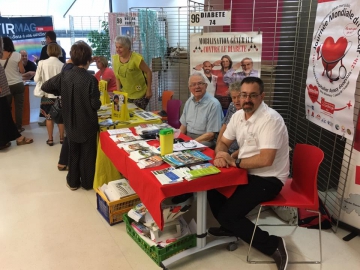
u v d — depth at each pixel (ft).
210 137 9.57
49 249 7.93
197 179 6.46
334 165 9.53
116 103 10.49
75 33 21.33
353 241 8.27
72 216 9.34
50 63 13.65
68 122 10.07
